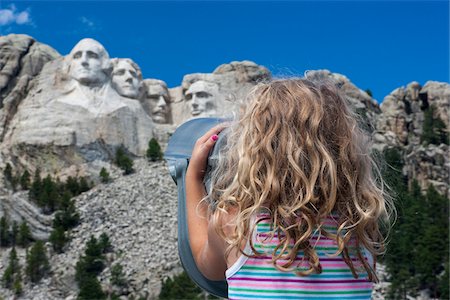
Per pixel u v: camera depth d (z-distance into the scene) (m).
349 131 4.15
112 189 80.62
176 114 98.19
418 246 59.97
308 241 3.91
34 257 63.56
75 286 62.25
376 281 4.17
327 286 3.87
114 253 67.94
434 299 57.12
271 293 3.84
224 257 4.08
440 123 101.12
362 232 4.03
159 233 72.12
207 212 4.29
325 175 3.96
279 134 4.05
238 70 102.31
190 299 53.62
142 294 61.12
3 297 59.97
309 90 4.23
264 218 3.96
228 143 4.25
